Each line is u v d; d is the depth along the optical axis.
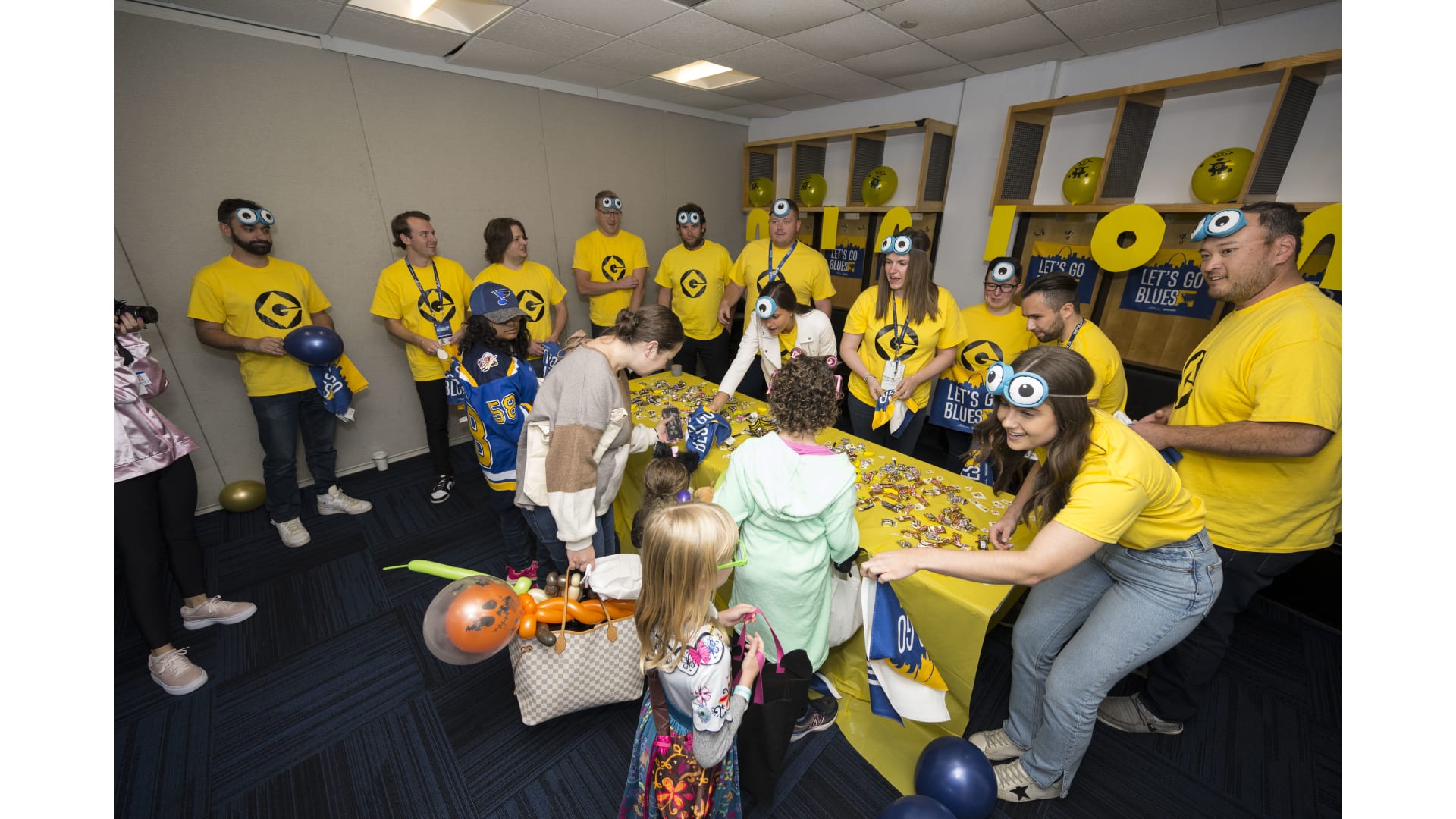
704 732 1.14
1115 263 3.03
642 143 4.48
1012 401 1.21
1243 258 1.53
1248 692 2.04
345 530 3.00
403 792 1.69
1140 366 3.25
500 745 1.83
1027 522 1.54
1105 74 3.17
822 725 1.84
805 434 1.46
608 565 1.61
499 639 1.36
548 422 1.72
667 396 2.88
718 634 1.19
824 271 3.39
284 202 2.97
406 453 3.81
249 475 3.19
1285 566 1.62
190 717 1.91
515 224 3.37
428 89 3.33
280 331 2.77
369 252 3.32
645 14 2.60
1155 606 1.36
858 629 1.86
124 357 1.81
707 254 3.80
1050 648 1.62
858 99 4.38
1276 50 2.59
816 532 1.47
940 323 2.62
